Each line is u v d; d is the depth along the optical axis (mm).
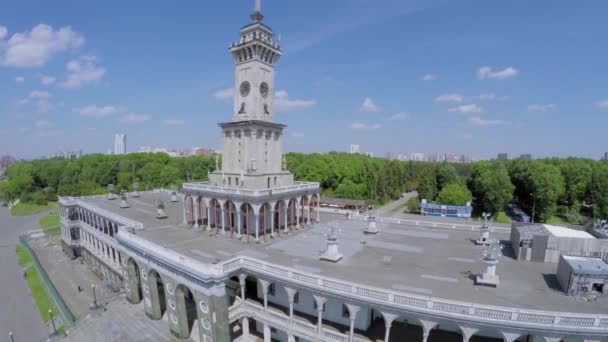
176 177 141500
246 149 49562
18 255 79688
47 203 140625
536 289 29141
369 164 141125
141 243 41656
